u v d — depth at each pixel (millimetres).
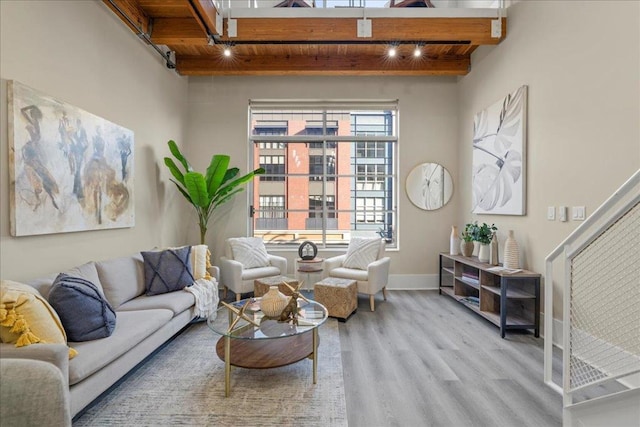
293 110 5199
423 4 4566
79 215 2615
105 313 2055
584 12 2592
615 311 2211
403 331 3223
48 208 2307
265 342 2514
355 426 1821
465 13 3666
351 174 5285
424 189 4996
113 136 3072
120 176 3193
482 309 3508
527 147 3285
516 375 2371
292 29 3689
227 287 4324
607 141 2400
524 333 3160
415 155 5004
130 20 3238
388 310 3891
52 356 1512
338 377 2342
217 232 5004
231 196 4859
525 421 1858
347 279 3904
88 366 1730
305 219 5328
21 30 2127
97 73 2889
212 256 5008
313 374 2277
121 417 1884
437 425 1828
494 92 3926
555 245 2910
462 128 4824
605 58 2410
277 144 5281
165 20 3639
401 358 2641
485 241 3732
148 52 3811
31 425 1292
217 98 5000
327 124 5270
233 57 4566
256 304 2746
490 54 4012
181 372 2406
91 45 2807
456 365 2521
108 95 3049
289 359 2227
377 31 3682
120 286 2729
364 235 5320
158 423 1836
